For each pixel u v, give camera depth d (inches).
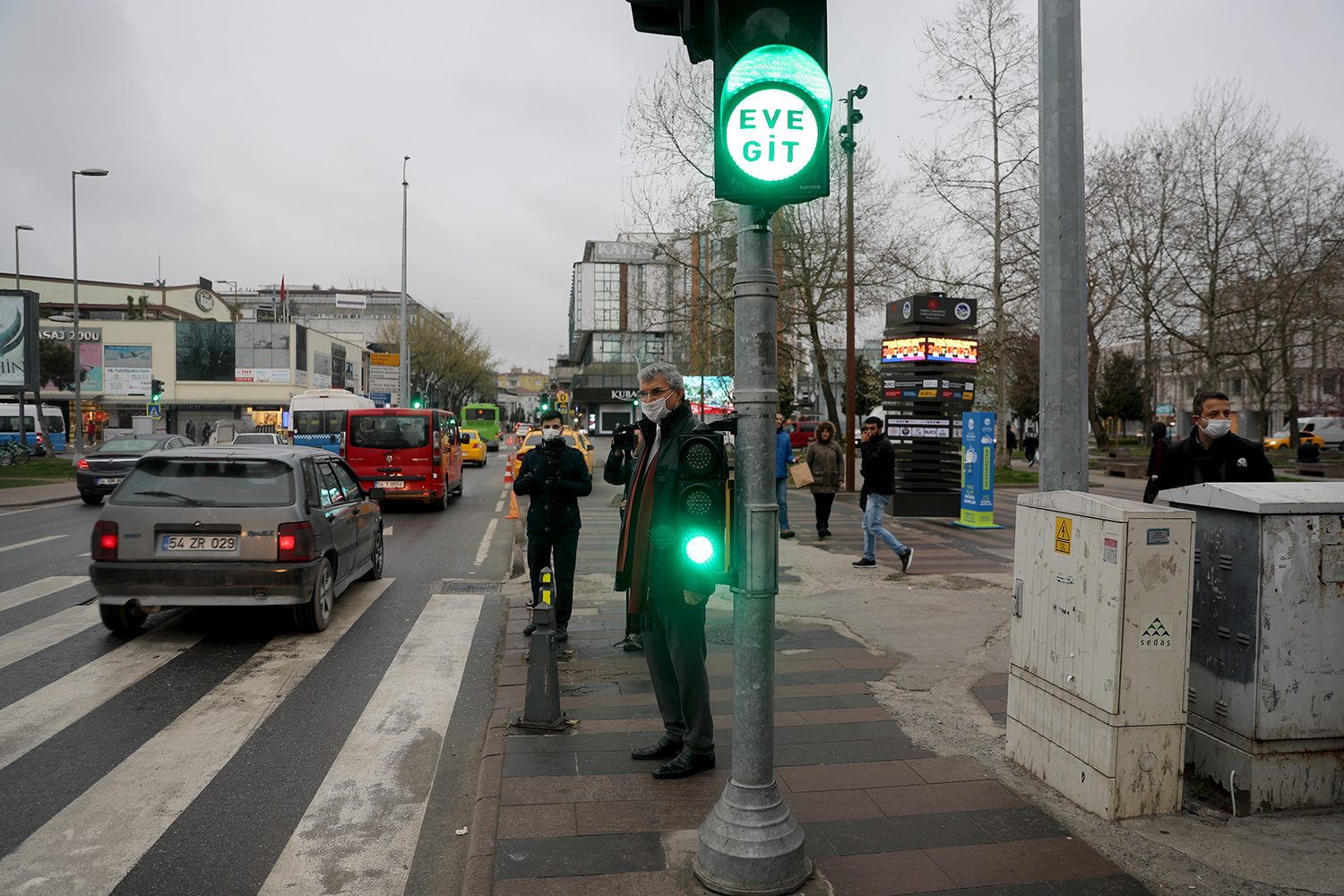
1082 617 132.9
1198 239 993.5
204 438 1759.4
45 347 1990.7
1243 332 1135.0
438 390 2839.6
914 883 110.3
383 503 719.1
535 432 832.3
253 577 247.3
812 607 289.4
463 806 146.8
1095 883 110.3
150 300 2908.5
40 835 133.6
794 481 464.8
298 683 215.2
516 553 395.2
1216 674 134.0
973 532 506.0
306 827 137.9
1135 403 2170.3
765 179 103.3
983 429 521.0
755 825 108.4
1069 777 136.1
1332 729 128.9
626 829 126.3
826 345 1128.8
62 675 220.2
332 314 4084.6
